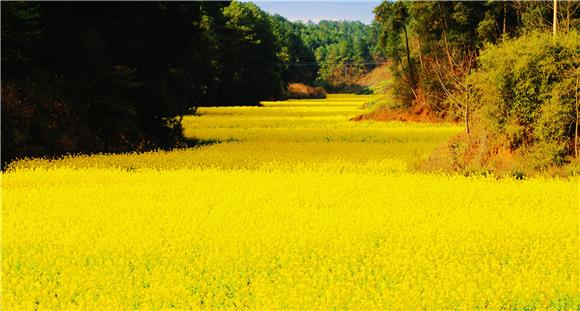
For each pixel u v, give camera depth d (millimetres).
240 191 21031
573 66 25875
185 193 20703
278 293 11000
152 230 15430
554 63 25891
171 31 42906
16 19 33781
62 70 38688
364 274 12078
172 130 43938
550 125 25891
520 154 26547
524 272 12008
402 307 10414
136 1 39781
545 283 11492
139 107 41719
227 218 16922
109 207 18500
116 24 41188
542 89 26203
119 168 26844
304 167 27938
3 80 34656
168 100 42562
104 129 38156
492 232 15344
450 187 21750
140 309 10438
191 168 28219
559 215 17391
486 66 27328
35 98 34219
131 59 42250
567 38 26531
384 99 76312
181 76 44438
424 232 15227
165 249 13703
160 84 42781
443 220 16547
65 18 38688
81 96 37406
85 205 18781
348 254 13383
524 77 26234
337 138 46000
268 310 10406
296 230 15375
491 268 12594
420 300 10734
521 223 16375
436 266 12766
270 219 16672
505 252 13633
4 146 31203
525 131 26641
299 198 19875
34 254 13586
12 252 13812
